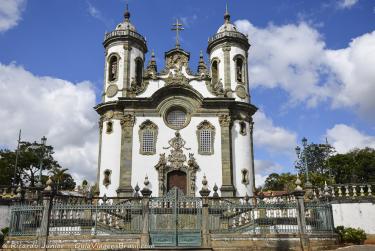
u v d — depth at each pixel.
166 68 37.66
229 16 41.84
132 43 39.47
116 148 35.94
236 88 38.66
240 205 21.25
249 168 36.38
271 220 20.88
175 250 18.81
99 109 37.50
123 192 33.62
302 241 20.17
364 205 25.16
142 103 36.03
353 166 63.41
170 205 21.16
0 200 25.56
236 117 37.31
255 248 20.06
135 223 21.12
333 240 21.16
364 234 22.61
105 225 20.92
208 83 37.28
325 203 21.97
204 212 20.84
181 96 36.34
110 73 39.09
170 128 35.69
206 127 35.97
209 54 41.53
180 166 34.72
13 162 62.34
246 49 40.81
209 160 35.03
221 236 20.33
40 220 20.44
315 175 61.66
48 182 21.14
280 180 75.19
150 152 35.03
